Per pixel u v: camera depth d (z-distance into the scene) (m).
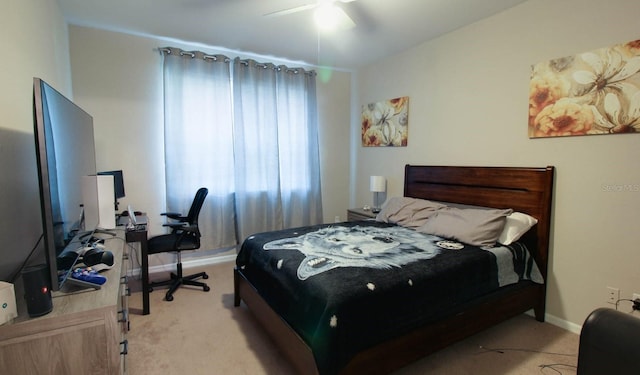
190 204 3.65
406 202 3.34
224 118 3.78
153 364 2.02
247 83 3.89
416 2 2.60
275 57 4.08
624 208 2.14
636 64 2.03
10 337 1.10
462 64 3.13
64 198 1.44
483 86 2.95
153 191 3.57
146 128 3.50
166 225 3.01
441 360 2.06
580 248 2.37
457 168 3.18
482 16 2.86
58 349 1.17
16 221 1.46
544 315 2.57
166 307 2.79
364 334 1.61
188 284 3.23
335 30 3.19
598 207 2.26
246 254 2.63
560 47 2.39
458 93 3.19
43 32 2.10
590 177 2.29
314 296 1.68
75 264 1.57
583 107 2.28
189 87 3.57
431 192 3.48
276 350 2.18
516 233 2.48
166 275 3.53
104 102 3.28
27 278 1.12
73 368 1.20
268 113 4.04
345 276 1.79
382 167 4.30
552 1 2.42
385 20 2.95
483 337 2.33
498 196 2.82
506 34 2.74
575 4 2.29
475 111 3.03
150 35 3.38
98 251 1.64
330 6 2.29
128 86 3.38
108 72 3.28
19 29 1.60
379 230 2.90
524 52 2.62
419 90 3.64
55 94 1.39
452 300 1.97
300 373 1.70
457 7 2.69
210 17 2.92
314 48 3.74
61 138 1.44
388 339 1.71
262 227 4.09
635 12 2.02
